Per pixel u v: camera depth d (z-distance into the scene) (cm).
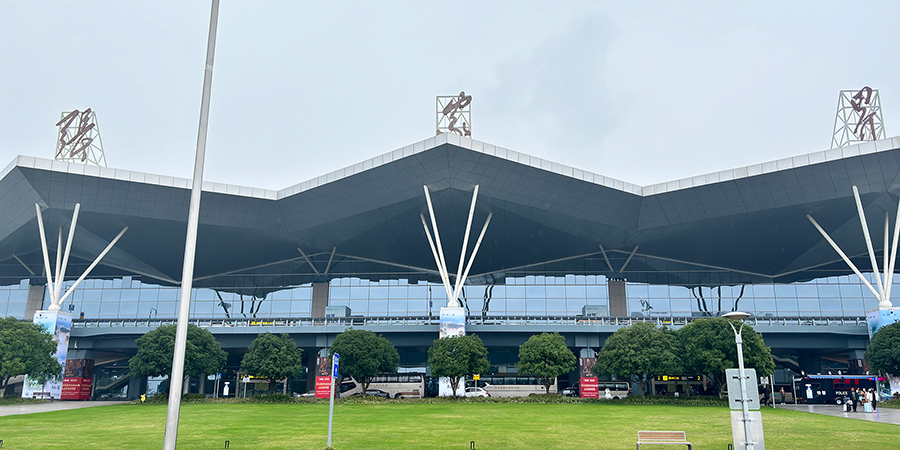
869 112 5294
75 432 2327
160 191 5022
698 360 4244
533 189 4894
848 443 2000
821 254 5859
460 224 5488
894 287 6012
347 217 5416
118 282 6625
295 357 4728
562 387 5784
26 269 6612
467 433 2255
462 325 4859
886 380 4556
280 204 5325
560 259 6306
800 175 4466
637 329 4506
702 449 1827
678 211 5038
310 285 6431
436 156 4622
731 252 5844
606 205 5072
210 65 1350
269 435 2191
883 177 4369
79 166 4753
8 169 4775
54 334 5056
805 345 5300
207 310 6469
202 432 2303
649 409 3622
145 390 6041
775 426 2583
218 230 5603
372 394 5322
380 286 6394
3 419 2973
